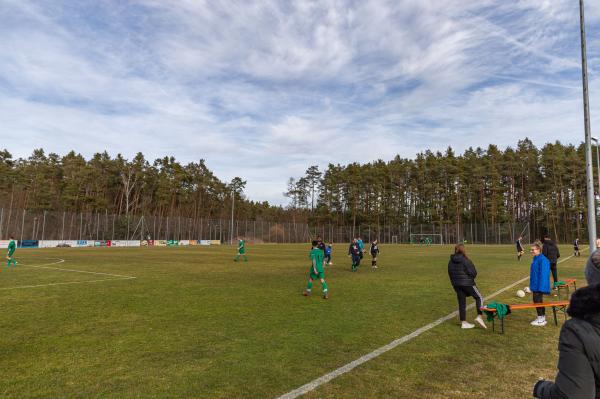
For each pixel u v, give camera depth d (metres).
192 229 73.44
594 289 1.80
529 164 77.94
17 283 14.35
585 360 1.76
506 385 4.75
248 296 11.44
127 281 15.00
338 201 99.56
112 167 86.88
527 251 41.78
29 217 55.03
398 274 17.89
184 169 93.69
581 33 11.40
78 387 4.67
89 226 60.56
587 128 10.97
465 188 82.25
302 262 25.34
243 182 106.69
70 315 8.77
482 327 7.73
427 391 4.55
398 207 92.19
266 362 5.56
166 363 5.54
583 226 71.12
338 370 5.23
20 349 6.23
